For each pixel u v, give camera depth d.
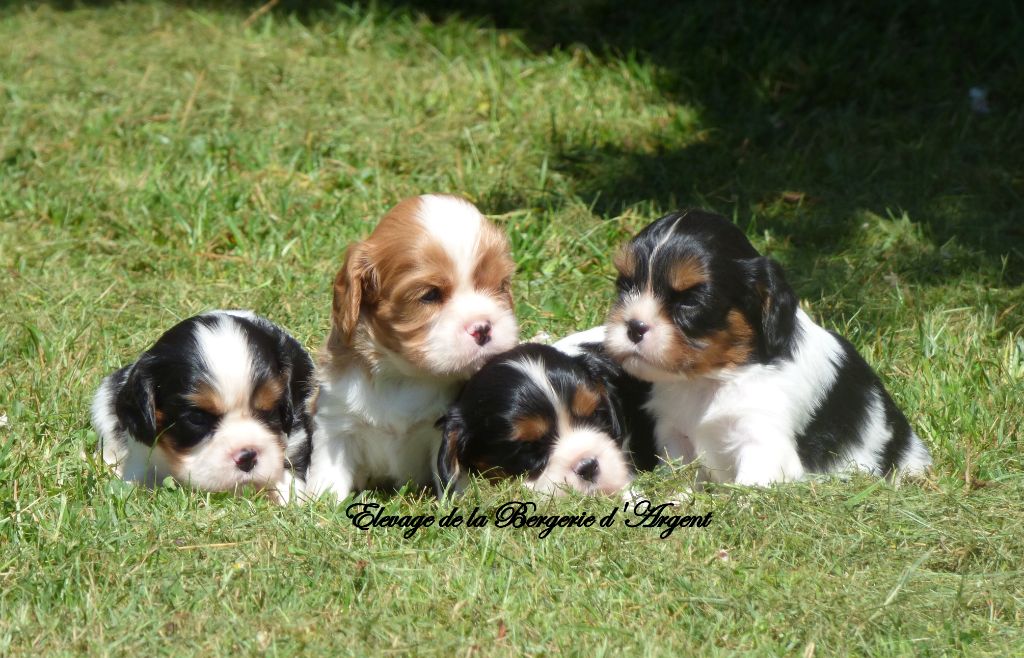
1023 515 5.89
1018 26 13.68
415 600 5.20
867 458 6.79
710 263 6.12
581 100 12.68
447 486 6.27
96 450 6.89
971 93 12.79
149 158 11.05
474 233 6.52
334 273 9.22
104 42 14.08
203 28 14.44
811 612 5.07
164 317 8.59
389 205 10.36
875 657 4.83
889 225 10.33
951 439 7.13
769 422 6.36
